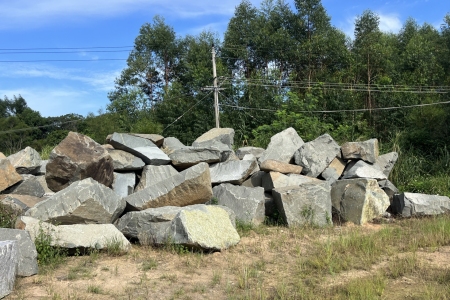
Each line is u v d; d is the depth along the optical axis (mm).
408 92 24266
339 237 8414
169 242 7383
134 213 8039
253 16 33844
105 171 9586
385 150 17062
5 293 5344
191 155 10906
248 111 27188
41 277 6094
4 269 5344
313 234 8977
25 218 7004
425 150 19344
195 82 28406
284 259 7289
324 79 28672
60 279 6082
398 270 6336
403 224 10156
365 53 28516
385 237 8414
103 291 5645
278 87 28359
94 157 9250
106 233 7289
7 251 5430
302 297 5324
